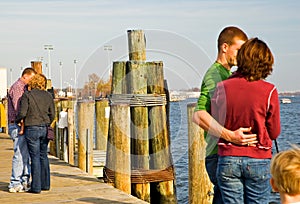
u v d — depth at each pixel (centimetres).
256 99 371
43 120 688
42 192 710
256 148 373
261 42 380
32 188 702
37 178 700
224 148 381
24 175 717
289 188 291
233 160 375
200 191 602
